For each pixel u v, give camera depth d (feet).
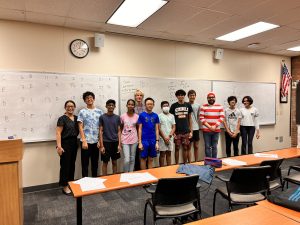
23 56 11.89
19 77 11.75
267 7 10.50
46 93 12.32
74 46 12.94
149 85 15.02
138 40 14.71
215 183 12.69
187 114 14.74
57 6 10.12
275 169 8.59
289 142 21.67
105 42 13.78
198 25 12.77
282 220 4.46
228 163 8.92
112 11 10.72
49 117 12.40
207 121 15.20
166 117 13.92
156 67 15.31
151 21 12.11
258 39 15.67
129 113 13.05
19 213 5.54
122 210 9.85
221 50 17.24
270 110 20.43
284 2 9.98
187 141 14.67
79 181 6.90
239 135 16.99
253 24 12.74
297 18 11.86
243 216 4.64
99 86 13.58
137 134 13.11
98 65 13.62
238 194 7.68
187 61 16.42
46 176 12.50
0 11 10.58
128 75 14.46
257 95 19.63
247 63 19.07
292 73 21.43
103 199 11.01
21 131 11.82
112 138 12.51
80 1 9.69
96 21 11.99
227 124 16.87
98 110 12.61
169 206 6.60
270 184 8.74
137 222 8.83
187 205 7.05
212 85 17.37
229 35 14.84
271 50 18.84
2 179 5.38
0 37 11.48
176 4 10.15
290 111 21.65
